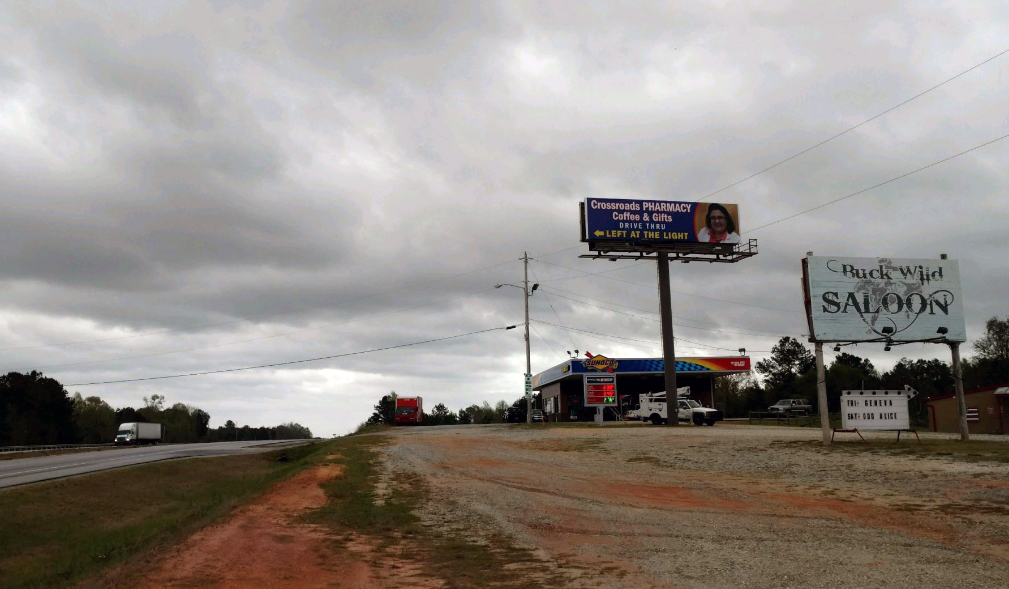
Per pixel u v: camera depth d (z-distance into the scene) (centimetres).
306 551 1312
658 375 7169
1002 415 3922
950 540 1227
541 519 1592
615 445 3164
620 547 1289
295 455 5053
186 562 1198
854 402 2677
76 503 2852
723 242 5647
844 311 2780
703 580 1028
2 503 2588
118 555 1369
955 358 2798
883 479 1873
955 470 1894
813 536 1301
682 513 1595
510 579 1091
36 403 9675
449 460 2827
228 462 4644
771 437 3234
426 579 1108
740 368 6938
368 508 1783
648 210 5588
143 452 5678
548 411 8712
